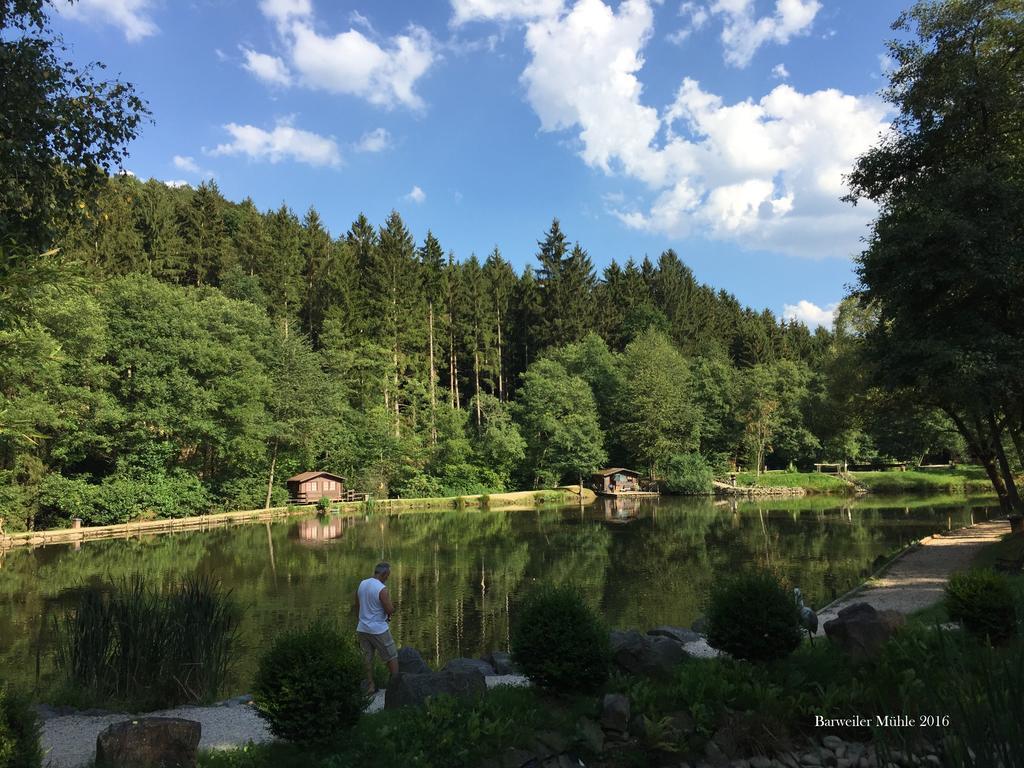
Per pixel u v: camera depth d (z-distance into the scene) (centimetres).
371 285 6425
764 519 4009
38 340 2348
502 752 550
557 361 7238
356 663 568
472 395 7719
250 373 4509
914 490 6150
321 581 2211
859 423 2938
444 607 1842
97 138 869
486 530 3709
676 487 6269
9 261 775
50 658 1305
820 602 1675
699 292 9856
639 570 2384
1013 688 333
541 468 6419
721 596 723
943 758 372
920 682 563
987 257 1538
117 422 3709
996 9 1689
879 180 1997
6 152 789
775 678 661
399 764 523
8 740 430
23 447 3120
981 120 1764
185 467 4391
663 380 6544
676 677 667
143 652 905
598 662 636
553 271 8875
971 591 720
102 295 3828
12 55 781
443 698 604
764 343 8600
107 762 505
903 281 1673
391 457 5653
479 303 7431
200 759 548
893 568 1873
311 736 538
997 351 1605
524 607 688
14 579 2264
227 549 2998
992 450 2456
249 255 6812
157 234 5925
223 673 980
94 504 3644
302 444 5016
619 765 560
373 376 5944
